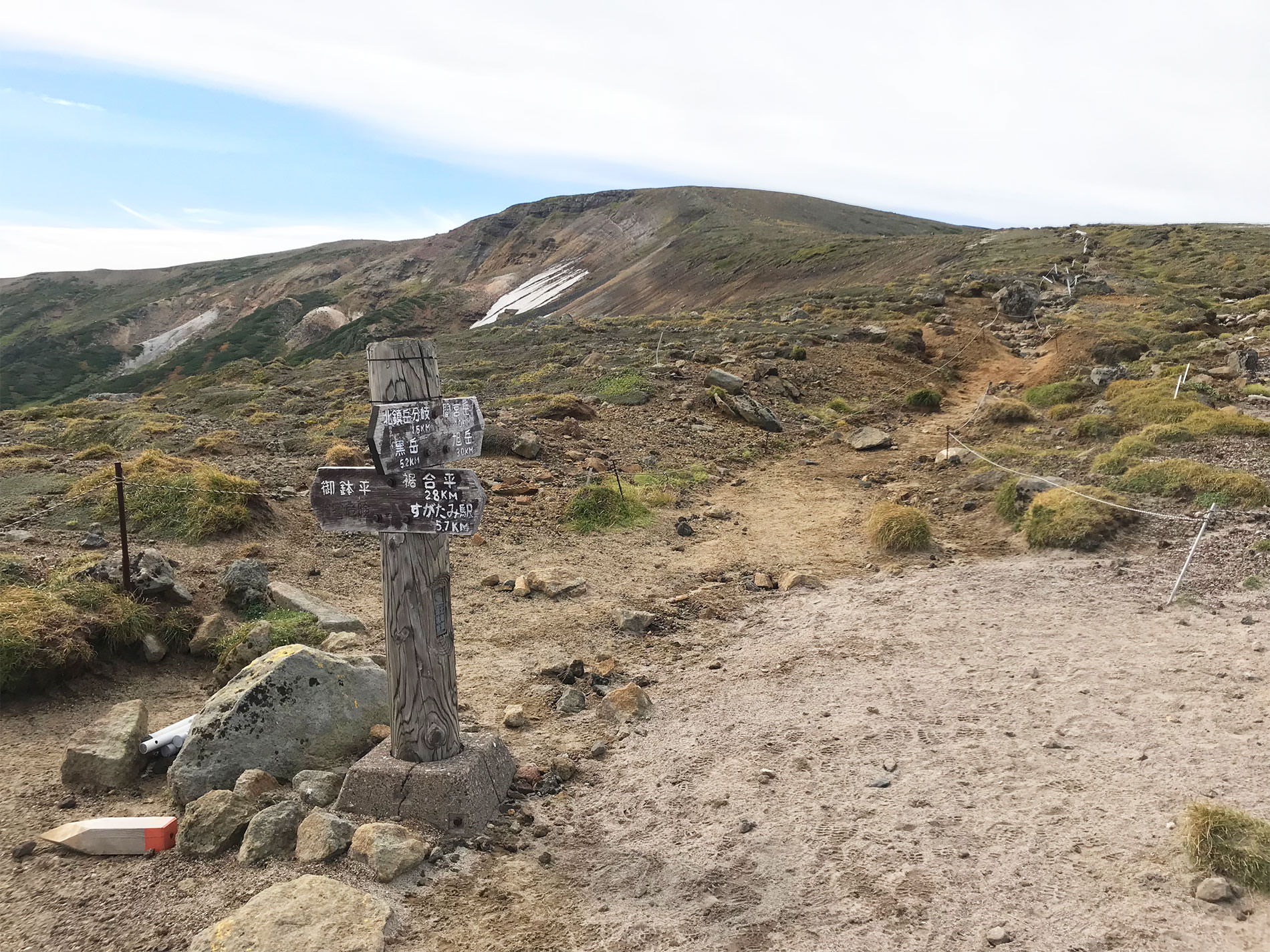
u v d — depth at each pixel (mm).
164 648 6949
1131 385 17234
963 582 8844
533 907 4012
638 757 5680
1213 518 9758
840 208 191500
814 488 13562
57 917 3818
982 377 22938
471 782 4656
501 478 12656
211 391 27938
